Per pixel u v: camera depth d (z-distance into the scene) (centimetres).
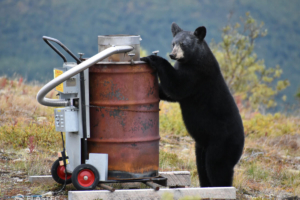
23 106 3108
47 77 4362
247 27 5362
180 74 1831
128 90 1641
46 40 1611
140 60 1702
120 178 1656
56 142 2442
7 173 1897
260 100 5453
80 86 1606
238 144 1930
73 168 1667
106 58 1672
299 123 4184
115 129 1645
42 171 1983
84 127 1616
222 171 1922
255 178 2358
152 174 1716
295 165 2745
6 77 4122
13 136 2339
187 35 1905
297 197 2042
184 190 1652
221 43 5366
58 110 1628
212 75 1933
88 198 1548
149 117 1694
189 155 2619
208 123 1939
